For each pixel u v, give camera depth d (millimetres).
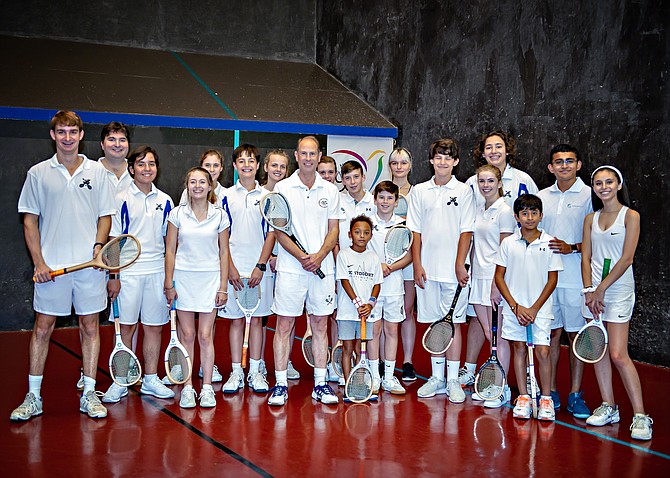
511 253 4684
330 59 10617
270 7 10625
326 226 5000
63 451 3893
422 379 5680
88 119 7766
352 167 5379
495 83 7582
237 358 5305
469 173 7984
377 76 9578
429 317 5195
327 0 10648
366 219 5039
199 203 4742
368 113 9445
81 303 4516
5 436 4133
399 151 5746
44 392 5137
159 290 5027
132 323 4969
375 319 5098
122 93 8422
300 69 10516
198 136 8602
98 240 4562
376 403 4953
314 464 3738
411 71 8906
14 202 7781
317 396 4996
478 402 4992
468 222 5051
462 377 5438
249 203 5418
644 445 4082
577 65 6617
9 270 7812
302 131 8719
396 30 9164
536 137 7102
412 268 5551
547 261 4590
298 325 7996
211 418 4551
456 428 4383
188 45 10125
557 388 5383
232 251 5430
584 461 3811
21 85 7977
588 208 4801
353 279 4980
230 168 8797
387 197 5230
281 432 4273
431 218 5141
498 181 5012
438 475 3604
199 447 3986
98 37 9562
